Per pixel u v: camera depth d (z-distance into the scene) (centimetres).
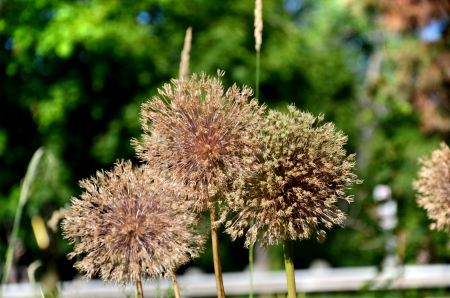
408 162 860
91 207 227
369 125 1134
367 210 822
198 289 948
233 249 1783
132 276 208
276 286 953
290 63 1719
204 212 240
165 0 1516
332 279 940
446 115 1055
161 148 230
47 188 1184
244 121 230
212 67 1552
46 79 1444
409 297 696
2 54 1449
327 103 1900
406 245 752
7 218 1347
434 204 295
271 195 219
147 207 217
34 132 1463
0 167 1428
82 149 1467
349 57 2328
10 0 1368
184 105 234
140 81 1488
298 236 224
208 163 228
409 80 1118
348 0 1201
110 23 1430
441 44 1108
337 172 228
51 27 1312
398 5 1113
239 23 1634
